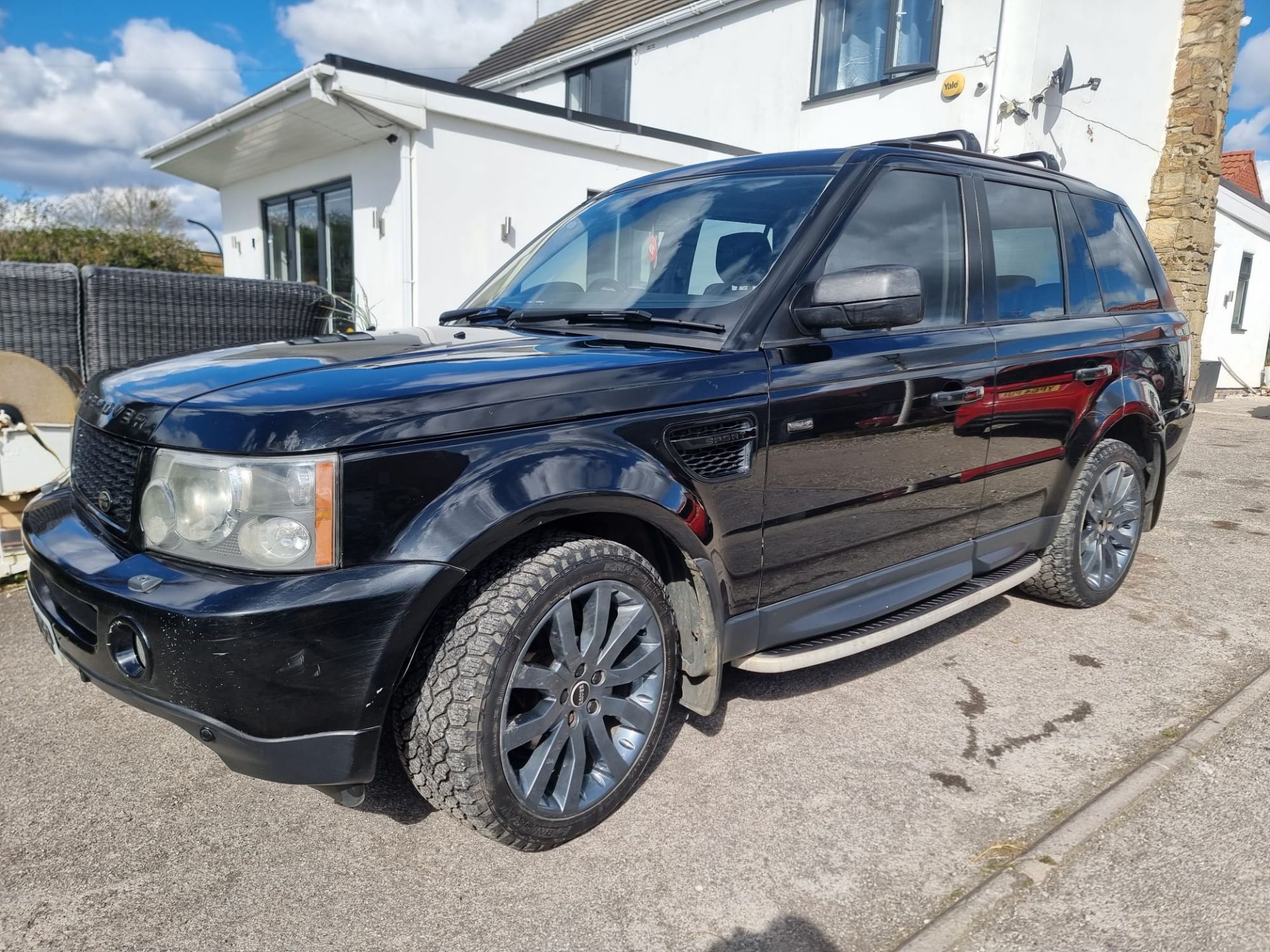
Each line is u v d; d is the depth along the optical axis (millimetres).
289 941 1849
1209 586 4375
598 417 2111
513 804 2012
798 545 2582
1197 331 10047
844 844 2199
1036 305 3436
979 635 3652
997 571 3492
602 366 2176
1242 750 2689
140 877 2041
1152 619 3867
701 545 2273
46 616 2092
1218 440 9484
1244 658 3436
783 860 2135
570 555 2057
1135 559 4836
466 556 1851
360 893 2002
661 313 2629
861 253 2742
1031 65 8781
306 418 1785
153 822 2254
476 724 1914
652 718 2311
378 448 1809
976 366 3020
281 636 1705
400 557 1807
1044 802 2402
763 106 11414
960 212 3131
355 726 1810
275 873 2066
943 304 3018
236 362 2229
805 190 2797
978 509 3221
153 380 2137
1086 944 1865
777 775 2506
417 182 7508
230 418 1813
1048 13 8672
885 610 2877
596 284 2994
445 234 7766
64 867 2070
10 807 2303
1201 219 9742
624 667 2234
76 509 2205
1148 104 9539
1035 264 3467
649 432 2174
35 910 1923
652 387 2203
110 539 2002
